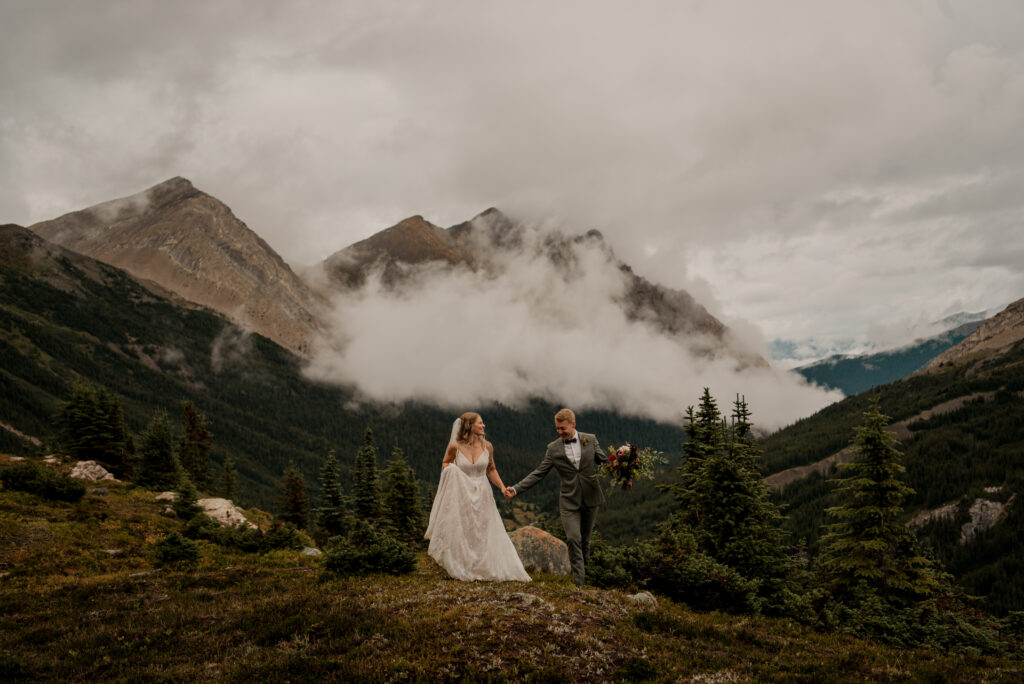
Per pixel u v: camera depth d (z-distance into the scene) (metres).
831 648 9.86
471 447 11.21
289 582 12.51
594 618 8.87
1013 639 11.31
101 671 7.45
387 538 12.90
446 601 9.10
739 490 22.05
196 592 11.64
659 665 7.32
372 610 8.79
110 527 21.92
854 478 22.98
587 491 10.98
